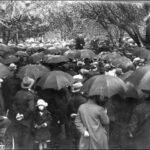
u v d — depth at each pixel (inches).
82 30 768.3
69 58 471.5
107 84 273.7
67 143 329.7
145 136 248.7
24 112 327.0
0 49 488.7
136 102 262.1
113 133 260.1
